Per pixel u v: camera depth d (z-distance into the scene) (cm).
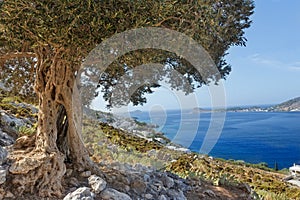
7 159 334
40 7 230
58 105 384
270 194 570
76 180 359
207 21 292
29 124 675
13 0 231
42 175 324
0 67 478
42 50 359
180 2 267
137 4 246
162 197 394
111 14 240
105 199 332
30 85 522
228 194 487
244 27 473
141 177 427
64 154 381
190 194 456
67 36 241
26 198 303
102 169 425
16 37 262
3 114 637
